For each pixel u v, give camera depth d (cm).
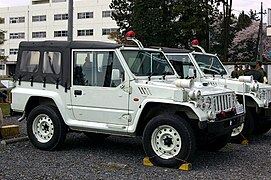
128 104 711
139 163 712
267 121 967
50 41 805
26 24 7794
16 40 7888
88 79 754
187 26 3219
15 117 1258
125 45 744
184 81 662
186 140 653
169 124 664
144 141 689
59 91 786
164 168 674
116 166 686
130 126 713
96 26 7100
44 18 7638
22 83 837
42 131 812
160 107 707
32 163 705
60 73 784
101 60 743
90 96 750
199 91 657
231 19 4206
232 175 639
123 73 718
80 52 766
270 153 816
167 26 3300
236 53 5053
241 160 748
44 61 808
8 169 662
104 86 735
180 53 1017
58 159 738
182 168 661
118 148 846
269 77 2458
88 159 742
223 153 814
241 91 919
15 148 827
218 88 762
